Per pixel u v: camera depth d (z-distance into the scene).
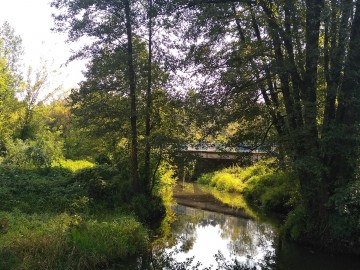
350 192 10.19
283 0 10.91
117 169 17.45
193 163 16.62
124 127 16.95
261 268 10.45
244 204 21.69
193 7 12.65
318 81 11.06
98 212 14.20
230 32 13.14
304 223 12.16
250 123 13.25
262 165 13.17
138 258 10.57
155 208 16.42
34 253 8.60
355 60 10.58
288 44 11.41
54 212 12.90
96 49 16.17
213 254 11.84
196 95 12.66
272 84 12.70
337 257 10.87
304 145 10.78
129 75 15.88
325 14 10.08
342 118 10.97
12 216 11.09
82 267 8.83
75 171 18.56
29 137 29.17
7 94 27.72
